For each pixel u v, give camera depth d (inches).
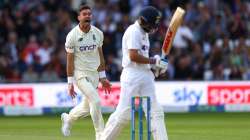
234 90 2030.0
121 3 2354.8
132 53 994.7
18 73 2176.4
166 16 2300.7
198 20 2297.0
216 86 2027.6
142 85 1019.3
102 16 2304.4
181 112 2021.4
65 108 1999.3
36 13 2316.7
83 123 1690.5
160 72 1010.7
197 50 2209.6
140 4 2335.1
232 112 2010.3
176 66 2175.2
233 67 2180.1
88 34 1162.0
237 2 2402.8
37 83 2004.2
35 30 2272.4
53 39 2228.1
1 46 2237.9
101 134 1085.8
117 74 2169.0
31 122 1737.2
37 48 2197.3
